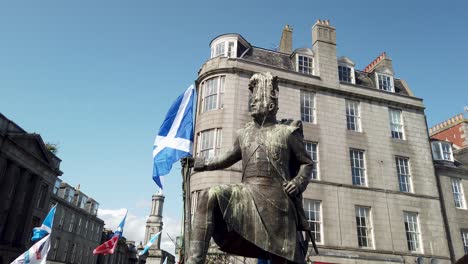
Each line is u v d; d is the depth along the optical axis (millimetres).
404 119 26922
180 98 8891
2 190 33406
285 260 3129
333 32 27469
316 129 24188
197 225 3066
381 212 23328
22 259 16641
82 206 58781
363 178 24219
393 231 23109
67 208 51688
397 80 29984
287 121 3916
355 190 23344
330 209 22297
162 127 8797
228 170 20875
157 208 67875
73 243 53156
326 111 24922
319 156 23578
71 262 52375
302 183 3359
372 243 22500
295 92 24688
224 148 21672
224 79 23672
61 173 43281
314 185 22578
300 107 24531
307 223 3406
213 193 3139
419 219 24125
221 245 3482
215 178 20750
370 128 25625
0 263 32781
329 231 21719
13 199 35094
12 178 34469
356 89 26312
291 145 3576
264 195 3230
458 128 33969
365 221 22984
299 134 3717
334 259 20953
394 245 22719
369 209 23328
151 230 65625
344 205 22672
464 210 26266
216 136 22250
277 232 3115
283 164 3455
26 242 36250
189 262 2920
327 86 25469
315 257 20688
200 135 22875
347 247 21578
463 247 24969
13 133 34344
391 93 27156
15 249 34438
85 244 57062
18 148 35000
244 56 25531
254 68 24062
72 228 53156
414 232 23797
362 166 24578
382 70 28406
